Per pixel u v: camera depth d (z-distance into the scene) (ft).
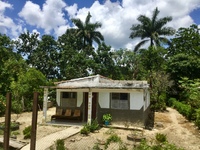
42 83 77.15
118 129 45.44
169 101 93.71
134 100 47.75
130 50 120.26
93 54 114.01
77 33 127.75
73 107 53.67
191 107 57.93
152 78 87.81
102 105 49.98
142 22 130.31
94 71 107.76
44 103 50.39
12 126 42.06
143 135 39.60
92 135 39.60
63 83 53.83
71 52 110.01
